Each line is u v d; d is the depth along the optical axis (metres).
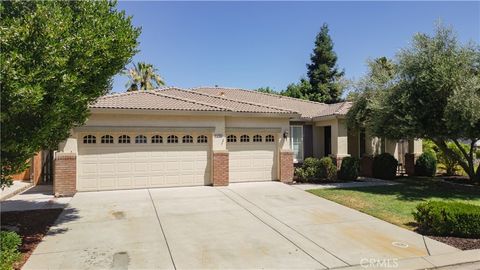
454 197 12.38
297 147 19.62
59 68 6.20
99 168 13.23
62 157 12.35
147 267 5.72
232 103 16.66
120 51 7.63
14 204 10.87
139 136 13.74
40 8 6.02
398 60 14.45
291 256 6.28
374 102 14.67
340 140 17.81
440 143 15.91
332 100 40.28
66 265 5.78
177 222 8.67
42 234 7.58
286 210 10.06
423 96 13.45
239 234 7.65
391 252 6.50
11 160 6.55
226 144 15.21
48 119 6.63
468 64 13.00
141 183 13.74
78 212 9.73
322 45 41.12
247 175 15.62
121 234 7.61
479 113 11.75
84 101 7.53
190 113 13.91
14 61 5.46
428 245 6.90
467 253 6.42
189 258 6.16
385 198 11.95
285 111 15.73
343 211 9.95
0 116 5.53
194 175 14.48
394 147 20.23
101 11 7.69
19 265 5.76
